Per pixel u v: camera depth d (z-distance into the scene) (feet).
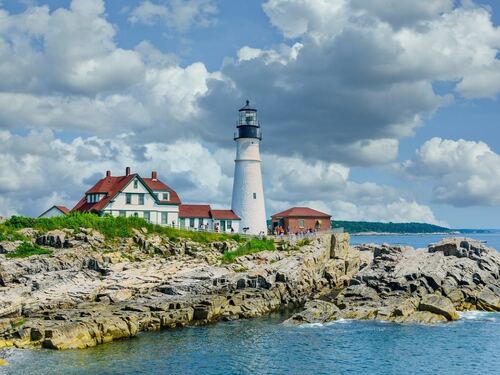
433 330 181.27
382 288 218.59
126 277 203.10
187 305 190.49
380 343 166.09
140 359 146.61
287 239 276.00
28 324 158.92
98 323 161.48
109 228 237.04
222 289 214.28
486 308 212.23
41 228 225.56
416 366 147.23
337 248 278.05
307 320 190.08
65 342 150.82
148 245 232.53
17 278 186.80
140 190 282.97
